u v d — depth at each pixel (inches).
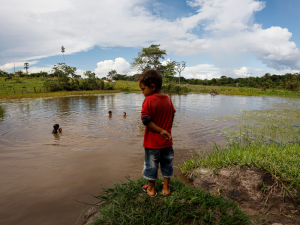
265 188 98.9
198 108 531.8
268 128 280.4
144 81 82.7
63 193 108.1
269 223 81.7
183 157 165.8
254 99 921.5
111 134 245.3
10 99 818.8
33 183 119.9
